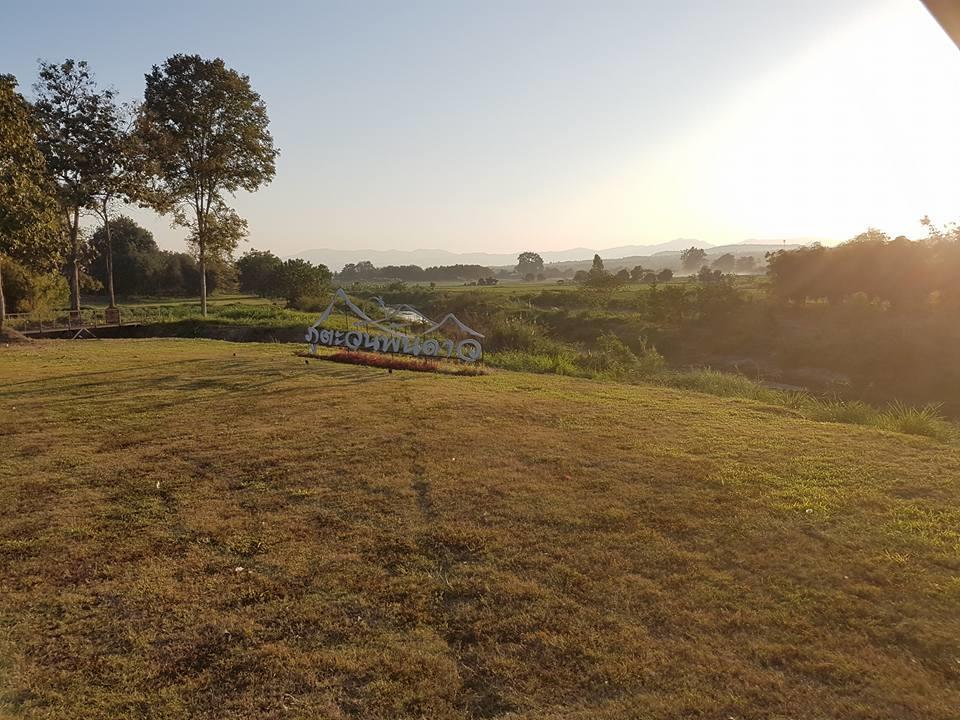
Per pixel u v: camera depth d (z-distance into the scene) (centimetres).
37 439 835
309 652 360
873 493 603
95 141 3397
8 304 3778
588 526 535
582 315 4619
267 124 3853
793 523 534
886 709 306
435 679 336
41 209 2412
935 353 2858
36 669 345
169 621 393
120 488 639
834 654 352
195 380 1332
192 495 618
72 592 429
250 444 803
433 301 6188
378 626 388
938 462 711
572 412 1016
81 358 1738
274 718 306
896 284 3722
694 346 3738
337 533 526
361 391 1200
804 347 3306
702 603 409
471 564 468
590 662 349
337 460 730
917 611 393
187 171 3703
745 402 1144
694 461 720
